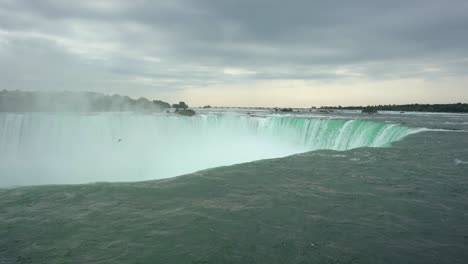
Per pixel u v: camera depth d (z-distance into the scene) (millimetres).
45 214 7645
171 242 6102
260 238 6297
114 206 8219
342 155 15250
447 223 6945
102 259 5469
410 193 9133
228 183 10477
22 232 6605
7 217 7453
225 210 7883
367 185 10047
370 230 6637
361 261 5379
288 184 10305
